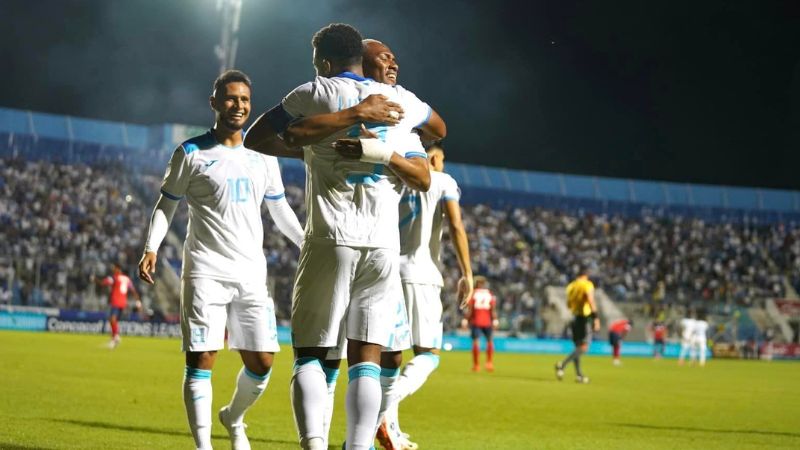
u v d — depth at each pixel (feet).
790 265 155.74
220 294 18.83
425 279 23.63
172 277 114.73
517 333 125.70
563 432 29.94
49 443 21.74
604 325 130.52
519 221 152.35
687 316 133.49
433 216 24.04
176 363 55.83
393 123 15.12
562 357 104.22
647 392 51.57
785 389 58.44
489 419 33.17
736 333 135.33
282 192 20.21
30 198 121.08
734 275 151.94
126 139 135.44
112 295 71.82
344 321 15.53
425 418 32.73
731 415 38.70
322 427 15.05
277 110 15.48
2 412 27.68
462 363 80.64
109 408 30.40
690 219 160.66
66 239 116.67
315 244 15.21
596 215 157.99
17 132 128.57
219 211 19.04
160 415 29.14
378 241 15.23
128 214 126.41
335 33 15.78
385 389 18.42
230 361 63.52
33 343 72.08
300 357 15.46
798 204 164.14
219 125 19.48
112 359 57.21
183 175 19.03
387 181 15.48
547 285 140.26
